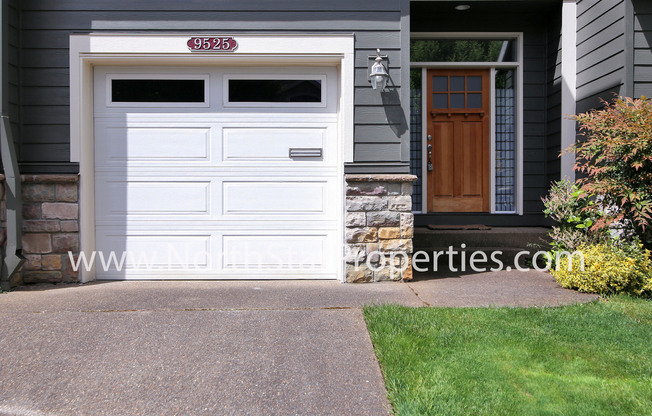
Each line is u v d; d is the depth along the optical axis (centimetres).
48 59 524
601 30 586
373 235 534
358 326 388
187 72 550
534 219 686
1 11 486
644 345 353
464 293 486
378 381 310
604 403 279
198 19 531
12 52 511
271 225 556
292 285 525
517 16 684
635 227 512
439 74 692
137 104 549
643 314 415
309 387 303
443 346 347
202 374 315
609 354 337
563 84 641
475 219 690
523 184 689
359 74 534
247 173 554
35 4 524
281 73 553
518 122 689
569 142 638
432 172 694
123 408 282
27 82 524
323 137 555
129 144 550
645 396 286
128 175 550
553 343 352
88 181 538
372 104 534
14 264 493
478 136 695
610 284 476
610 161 514
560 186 574
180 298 463
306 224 556
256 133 554
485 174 696
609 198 507
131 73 548
